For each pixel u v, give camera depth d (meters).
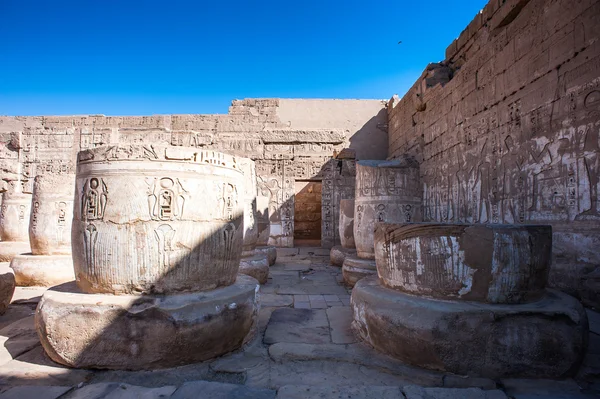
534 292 3.36
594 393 2.86
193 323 3.15
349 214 9.33
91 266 3.34
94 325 3.09
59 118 17.12
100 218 3.34
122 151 3.36
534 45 7.26
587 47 5.86
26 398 2.59
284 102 18.09
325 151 14.38
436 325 3.12
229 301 3.43
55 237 6.59
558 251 6.32
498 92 8.61
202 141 15.05
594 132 5.69
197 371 3.15
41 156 16.61
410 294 3.59
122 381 2.96
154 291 3.31
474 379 3.02
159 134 15.72
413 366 3.25
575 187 6.05
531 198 7.27
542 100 6.98
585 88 5.89
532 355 3.03
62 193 6.70
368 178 7.23
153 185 3.34
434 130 12.59
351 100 18.33
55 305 3.17
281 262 10.04
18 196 8.84
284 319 4.63
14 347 3.54
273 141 14.36
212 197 3.57
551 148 6.69
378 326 3.49
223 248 3.64
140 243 3.27
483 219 9.27
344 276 7.00
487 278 3.27
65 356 3.11
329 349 3.59
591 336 4.02
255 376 3.09
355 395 2.66
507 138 8.21
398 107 16.53
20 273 6.24
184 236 3.37
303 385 2.79
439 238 3.43
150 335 3.08
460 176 10.62
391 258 3.80
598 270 5.48
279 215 13.76
